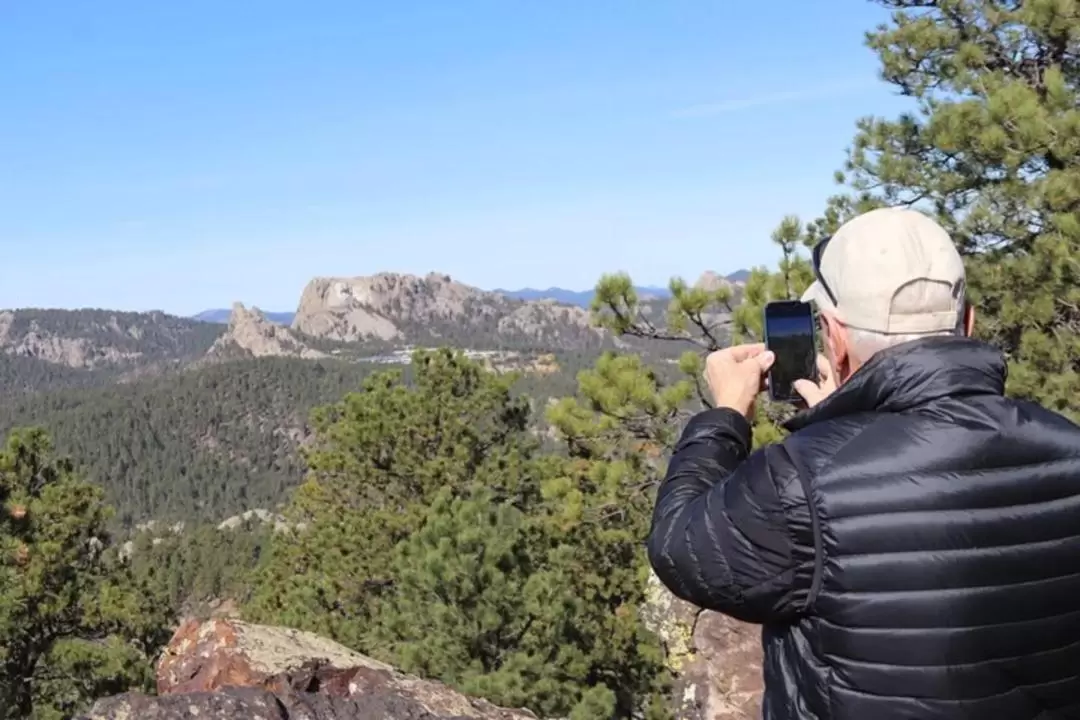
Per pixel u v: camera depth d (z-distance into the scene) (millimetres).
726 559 1763
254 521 119750
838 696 1672
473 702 6648
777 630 1848
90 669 13867
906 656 1610
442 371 21641
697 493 1927
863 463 1700
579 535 13586
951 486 1652
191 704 4875
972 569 1615
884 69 10406
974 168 8398
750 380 2143
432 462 20094
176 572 88625
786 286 7566
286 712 5055
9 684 13633
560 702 10172
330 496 22844
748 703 8070
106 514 14844
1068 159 7402
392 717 5270
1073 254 6938
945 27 9750
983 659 1604
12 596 12859
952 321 1781
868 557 1645
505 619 10453
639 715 13883
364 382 22375
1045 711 1643
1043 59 9258
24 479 14703
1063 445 1717
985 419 1704
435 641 10453
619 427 8266
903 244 1769
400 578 11617
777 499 1729
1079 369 7387
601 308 8086
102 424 198250
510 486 20109
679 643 12656
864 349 1813
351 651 7344
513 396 23453
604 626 13469
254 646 6691
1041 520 1655
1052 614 1635
